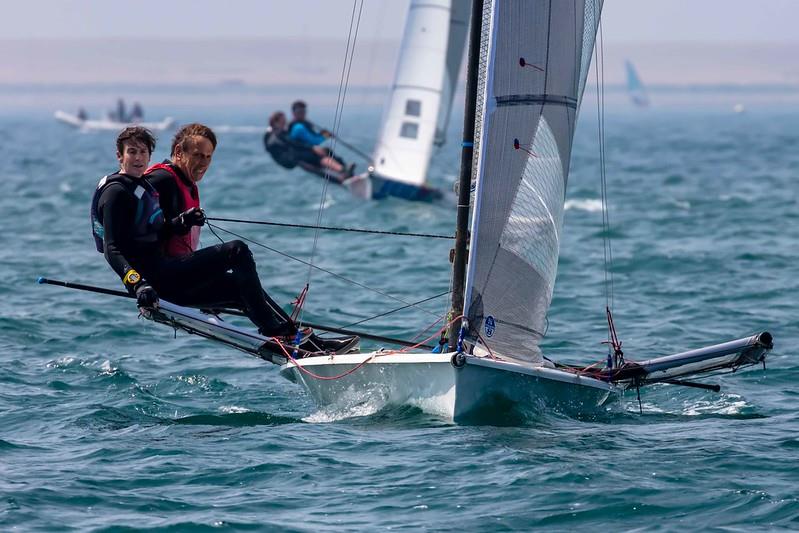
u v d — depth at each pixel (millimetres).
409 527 25438
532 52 32688
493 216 32625
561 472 28734
